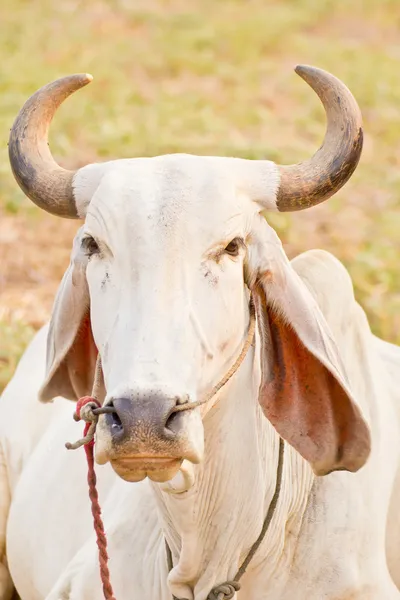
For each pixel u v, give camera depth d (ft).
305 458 25.21
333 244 62.95
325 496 27.48
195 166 23.43
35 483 32.78
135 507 27.81
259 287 24.41
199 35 117.19
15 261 59.00
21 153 25.36
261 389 24.70
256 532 25.58
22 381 35.86
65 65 101.96
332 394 24.97
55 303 26.13
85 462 31.40
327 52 113.39
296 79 102.22
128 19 126.93
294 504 26.89
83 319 25.94
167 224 22.70
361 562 27.45
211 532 25.16
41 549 31.76
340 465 25.35
